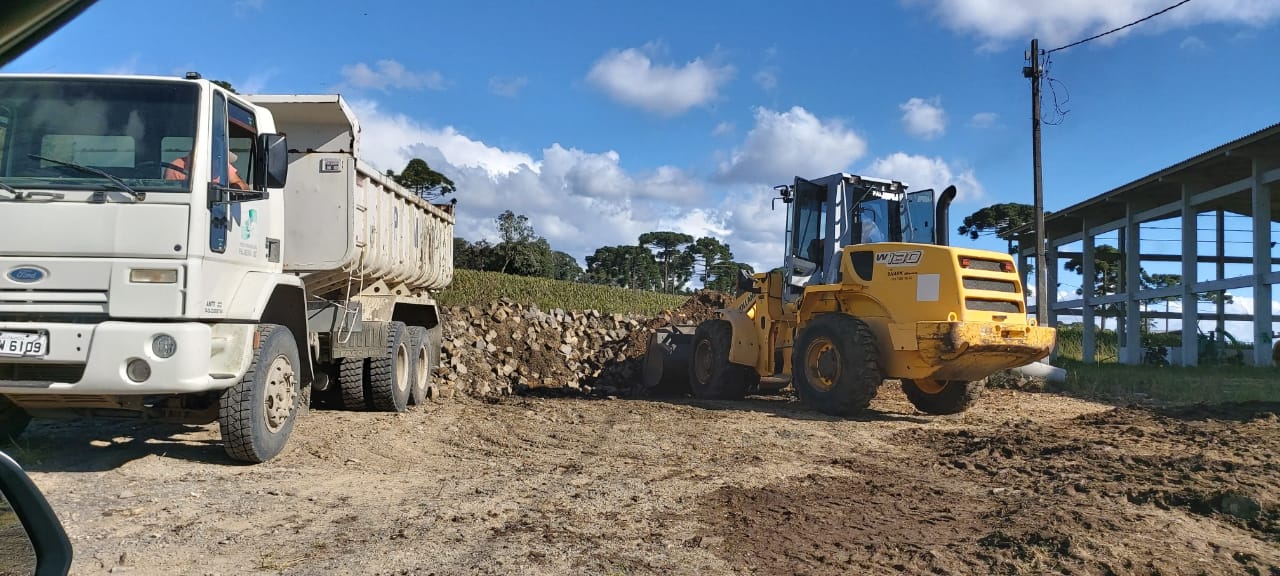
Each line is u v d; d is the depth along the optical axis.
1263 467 6.20
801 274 11.38
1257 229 20.06
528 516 4.98
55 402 5.75
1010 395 12.86
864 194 11.22
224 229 5.81
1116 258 44.94
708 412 10.03
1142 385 14.52
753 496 5.65
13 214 5.30
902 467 6.89
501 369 14.08
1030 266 33.06
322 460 6.63
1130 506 5.30
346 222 7.73
